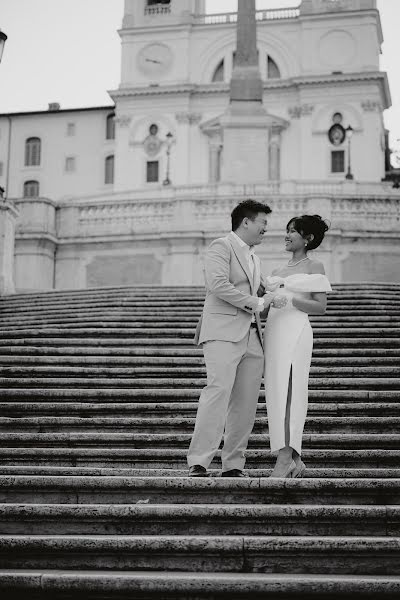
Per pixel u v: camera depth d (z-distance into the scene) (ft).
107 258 82.12
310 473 21.17
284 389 21.20
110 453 23.61
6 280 57.26
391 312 41.29
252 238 21.98
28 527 18.56
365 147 205.05
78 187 225.97
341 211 79.61
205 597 16.10
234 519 18.38
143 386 29.60
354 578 16.22
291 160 208.54
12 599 16.22
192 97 212.64
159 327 40.16
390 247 79.05
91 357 32.96
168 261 80.64
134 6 217.15
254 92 118.21
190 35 214.28
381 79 203.92
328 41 209.15
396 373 30.53
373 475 20.99
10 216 58.13
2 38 46.37
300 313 21.84
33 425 26.21
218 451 23.94
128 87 214.28
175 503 19.86
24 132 229.86
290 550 17.12
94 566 17.26
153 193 142.10
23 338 38.04
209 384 20.99
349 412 26.45
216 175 208.03
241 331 21.24
